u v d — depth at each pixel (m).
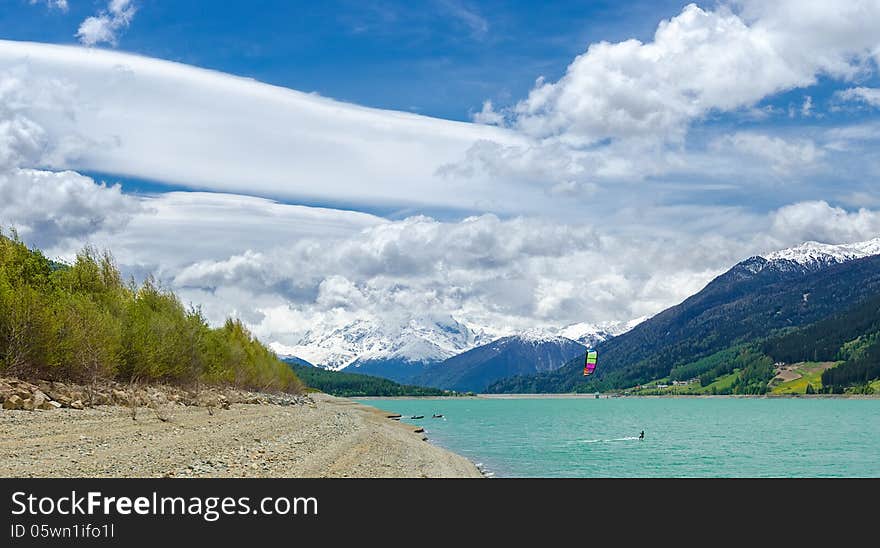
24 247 62.00
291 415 69.06
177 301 82.56
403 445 60.38
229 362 98.38
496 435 113.69
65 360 49.75
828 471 69.31
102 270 70.38
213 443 36.78
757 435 120.19
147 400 52.31
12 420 34.75
